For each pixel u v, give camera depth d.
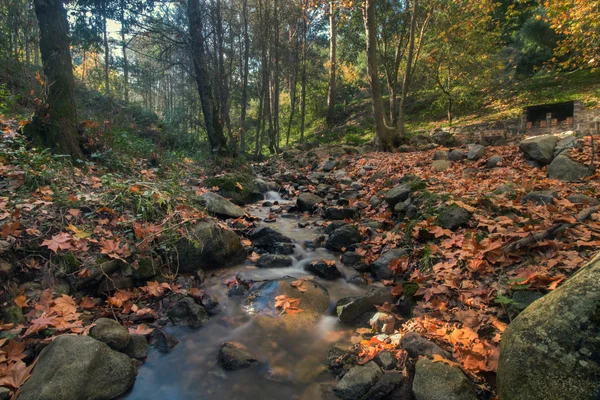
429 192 5.35
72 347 2.38
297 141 27.98
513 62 25.27
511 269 3.29
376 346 2.80
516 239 3.57
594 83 19.70
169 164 7.82
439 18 17.97
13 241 3.11
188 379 2.64
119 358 2.55
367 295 3.53
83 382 2.26
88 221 3.88
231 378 2.65
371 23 13.01
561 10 12.20
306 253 5.04
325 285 4.12
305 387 2.56
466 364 2.43
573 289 1.83
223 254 4.39
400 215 5.49
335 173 10.12
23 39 12.44
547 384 1.71
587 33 12.69
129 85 23.06
